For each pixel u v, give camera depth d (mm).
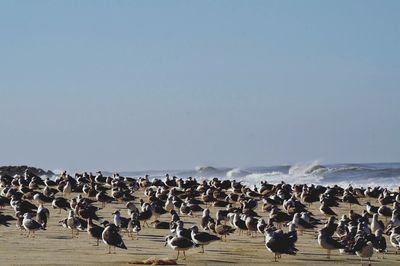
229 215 51969
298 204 61625
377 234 44281
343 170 129000
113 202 67938
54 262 36281
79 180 85500
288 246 38188
